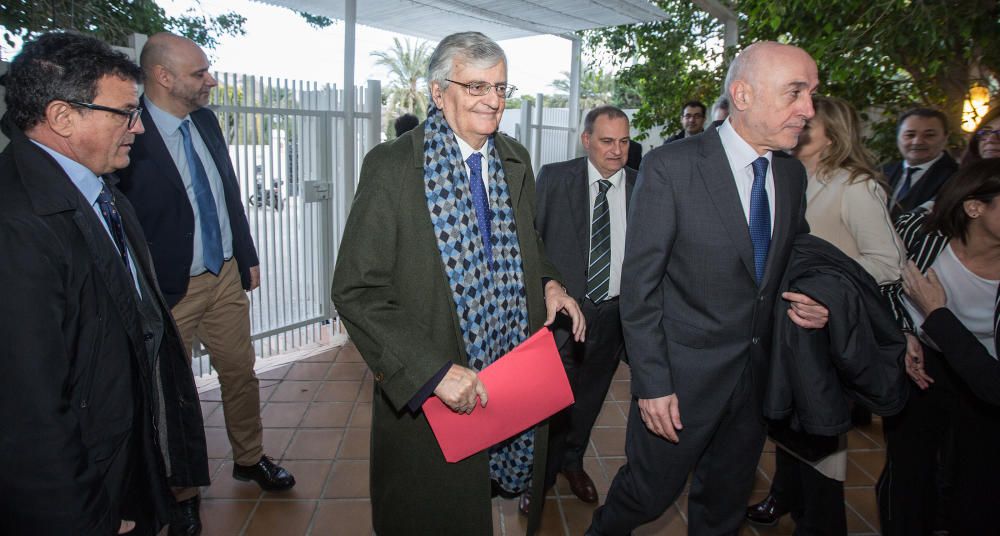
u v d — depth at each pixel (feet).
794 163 6.31
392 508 5.53
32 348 3.62
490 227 5.48
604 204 8.46
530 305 5.76
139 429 4.65
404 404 4.83
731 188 5.85
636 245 6.02
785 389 5.86
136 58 9.87
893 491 6.81
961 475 6.46
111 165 4.49
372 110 16.26
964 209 5.90
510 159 5.81
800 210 6.19
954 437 6.48
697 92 24.98
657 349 5.96
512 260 5.61
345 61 15.29
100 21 16.30
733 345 6.04
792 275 5.87
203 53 7.91
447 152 5.24
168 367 5.62
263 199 14.08
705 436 6.13
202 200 8.20
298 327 15.38
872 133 18.66
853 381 5.74
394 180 5.11
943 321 5.86
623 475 6.85
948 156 10.91
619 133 8.02
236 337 8.77
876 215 6.70
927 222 6.43
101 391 4.21
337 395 12.62
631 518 6.75
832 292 5.45
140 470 4.69
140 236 5.26
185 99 7.82
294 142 14.66
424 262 5.16
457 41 4.98
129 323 4.46
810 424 5.77
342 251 5.17
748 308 5.97
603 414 12.26
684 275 6.07
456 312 5.22
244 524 8.40
